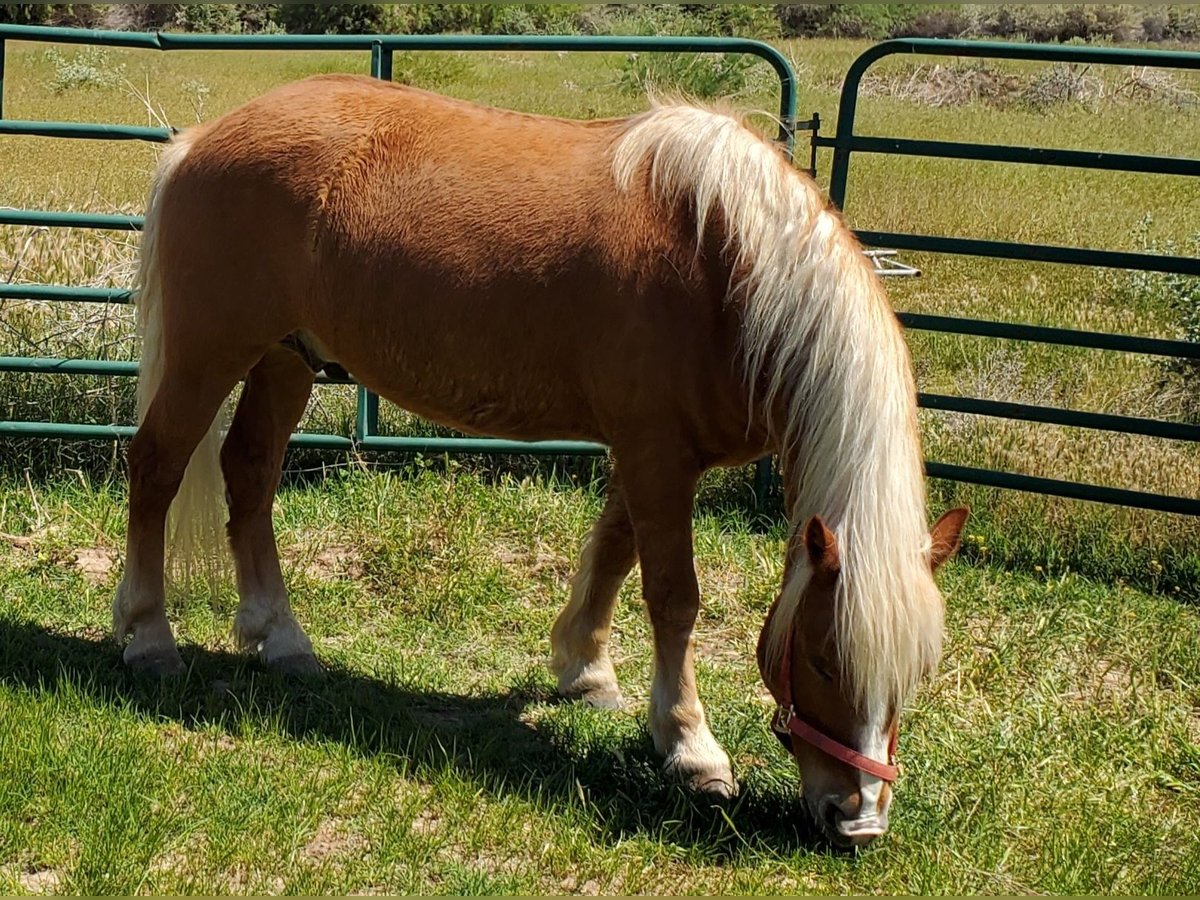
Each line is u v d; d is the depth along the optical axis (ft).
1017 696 13.62
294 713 12.46
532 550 16.79
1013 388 21.68
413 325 11.97
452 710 13.10
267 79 51.42
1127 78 60.34
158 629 13.14
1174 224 35.60
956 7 81.10
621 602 15.70
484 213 11.69
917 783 11.72
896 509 9.70
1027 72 60.70
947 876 10.46
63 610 14.46
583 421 11.96
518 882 9.99
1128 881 10.56
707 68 49.34
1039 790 11.86
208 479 13.32
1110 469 19.20
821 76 57.62
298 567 16.01
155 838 10.06
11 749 10.96
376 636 14.70
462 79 55.06
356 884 9.84
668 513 11.44
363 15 67.10
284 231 12.22
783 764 12.07
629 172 11.41
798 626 10.02
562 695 13.39
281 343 13.11
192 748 11.43
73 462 18.35
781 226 10.73
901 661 9.43
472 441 18.21
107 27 62.80
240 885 9.75
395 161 12.09
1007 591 16.37
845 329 10.27
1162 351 16.79
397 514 17.06
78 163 32.01
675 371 11.09
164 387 12.98
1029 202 38.17
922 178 40.63
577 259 11.34
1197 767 12.48
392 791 11.11
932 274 30.22
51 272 20.47
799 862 10.55
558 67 60.85
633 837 10.77
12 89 45.68
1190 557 17.38
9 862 9.82
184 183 12.64
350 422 19.07
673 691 11.64
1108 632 15.43
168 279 12.79
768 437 11.36
